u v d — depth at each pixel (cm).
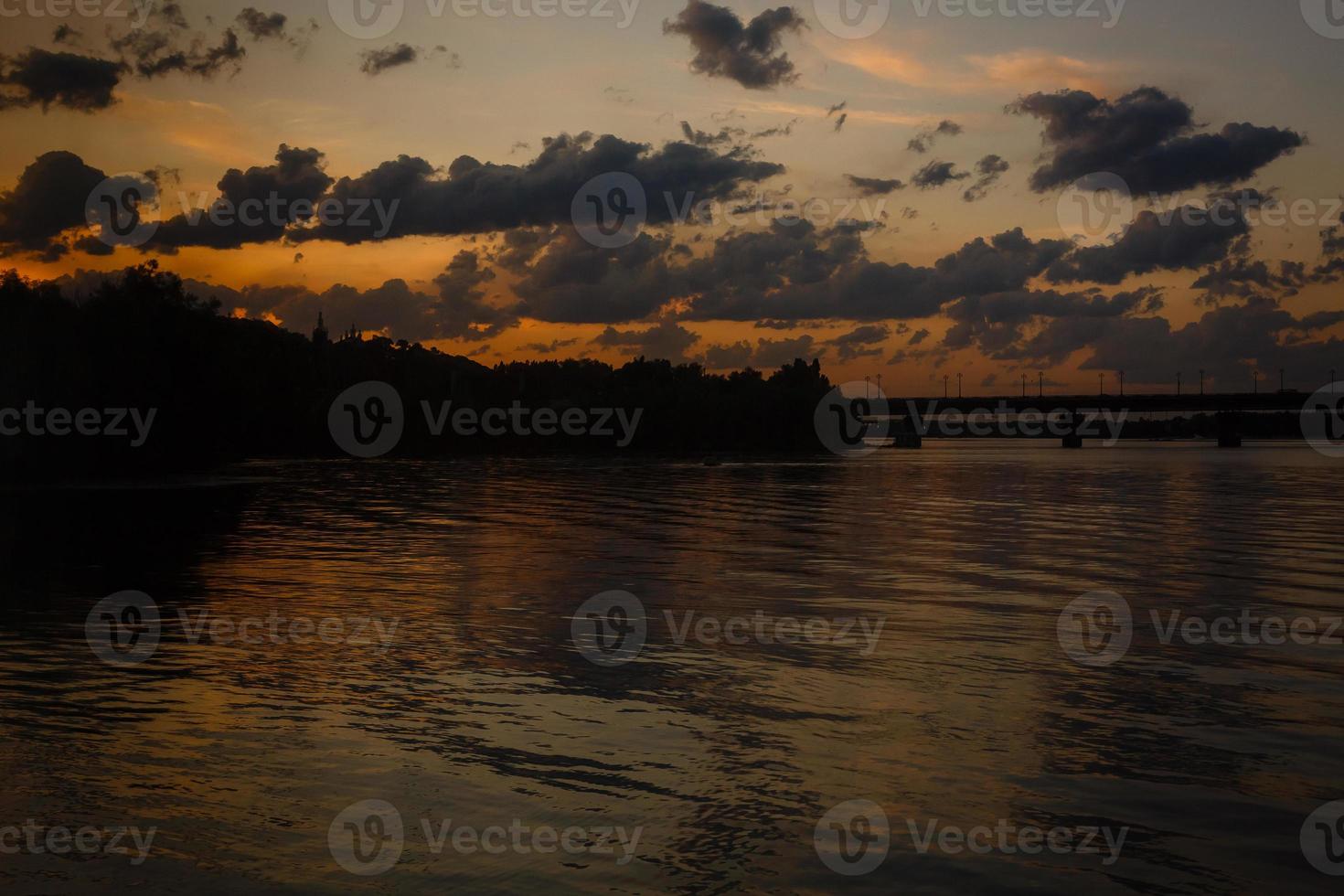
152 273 10362
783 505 7519
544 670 2056
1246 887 1098
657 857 1169
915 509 6981
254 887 1093
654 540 4772
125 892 1080
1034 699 1839
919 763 1484
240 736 1602
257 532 5141
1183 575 3512
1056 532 5241
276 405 16550
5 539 4712
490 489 9556
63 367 9225
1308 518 6172
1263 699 1833
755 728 1656
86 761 1480
